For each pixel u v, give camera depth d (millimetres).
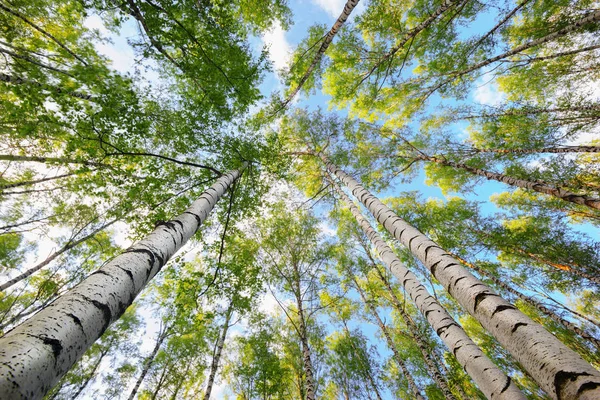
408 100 9672
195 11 4020
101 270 1605
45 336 1089
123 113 3678
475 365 2033
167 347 9617
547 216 8414
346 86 9516
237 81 5023
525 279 8195
